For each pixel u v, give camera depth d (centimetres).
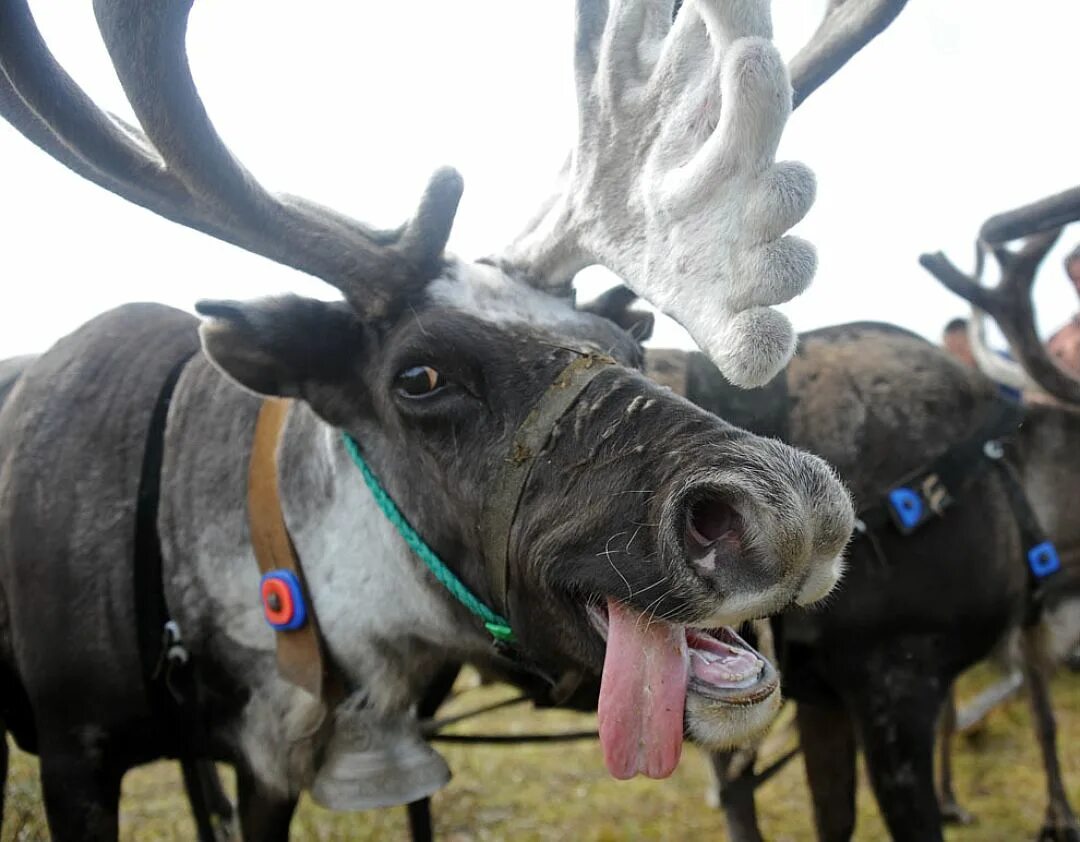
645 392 54
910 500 92
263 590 71
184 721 76
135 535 74
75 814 74
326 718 72
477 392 58
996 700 130
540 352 58
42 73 54
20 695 83
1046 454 106
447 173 62
